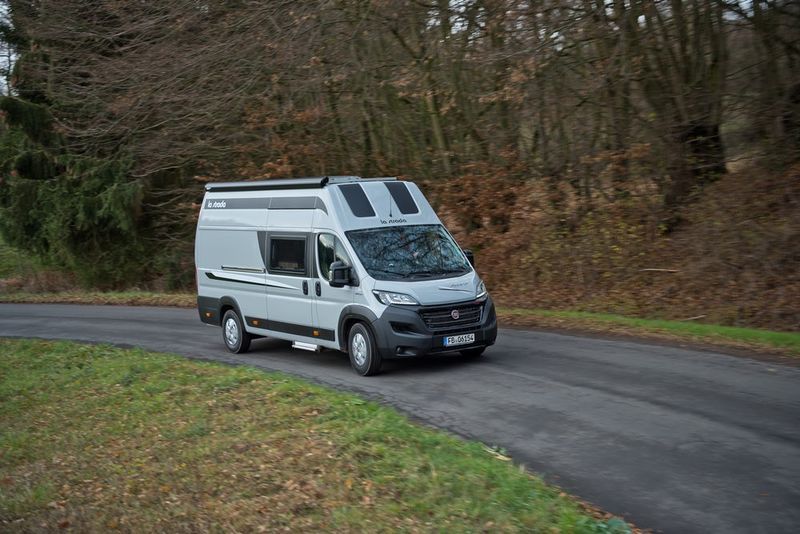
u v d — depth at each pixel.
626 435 8.16
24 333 19.56
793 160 17.78
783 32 17.75
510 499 6.48
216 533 6.73
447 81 21.02
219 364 13.26
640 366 11.23
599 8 17.92
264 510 6.97
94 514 7.68
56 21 24.59
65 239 29.31
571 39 18.47
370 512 6.55
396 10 20.31
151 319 20.67
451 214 22.00
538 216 20.47
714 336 12.93
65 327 20.16
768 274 16.34
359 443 8.09
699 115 18.52
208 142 24.06
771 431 7.97
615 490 6.77
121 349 15.90
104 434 10.30
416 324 11.30
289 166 23.12
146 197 28.80
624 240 19.00
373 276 11.65
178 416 10.41
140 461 8.95
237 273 14.46
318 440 8.40
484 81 20.89
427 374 11.52
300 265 12.87
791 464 7.04
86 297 26.39
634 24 18.19
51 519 7.73
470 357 12.61
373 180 12.96
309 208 12.80
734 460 7.23
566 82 19.83
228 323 14.88
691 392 9.62
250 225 14.11
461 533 5.98
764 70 18.00
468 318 11.69
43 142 28.62
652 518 6.17
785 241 16.53
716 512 6.17
